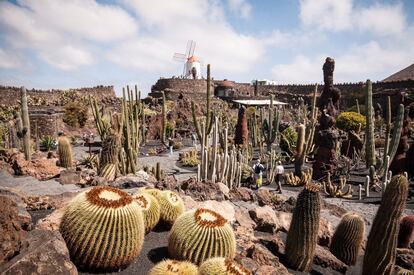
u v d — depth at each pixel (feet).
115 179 28.25
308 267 18.13
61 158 39.37
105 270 13.19
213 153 33.96
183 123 123.03
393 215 17.12
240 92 216.74
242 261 15.37
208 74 33.71
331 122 57.67
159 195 18.81
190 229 14.29
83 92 150.10
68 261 11.42
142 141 91.30
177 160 68.54
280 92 204.64
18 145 64.03
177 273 11.19
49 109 101.71
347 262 21.22
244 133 71.41
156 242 17.17
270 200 30.12
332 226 25.88
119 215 12.85
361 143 64.54
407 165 51.29
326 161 51.08
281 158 67.36
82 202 13.02
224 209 22.53
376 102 131.03
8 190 20.44
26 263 10.36
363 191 46.39
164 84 198.08
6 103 114.93
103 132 43.86
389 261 17.31
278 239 19.97
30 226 13.79
